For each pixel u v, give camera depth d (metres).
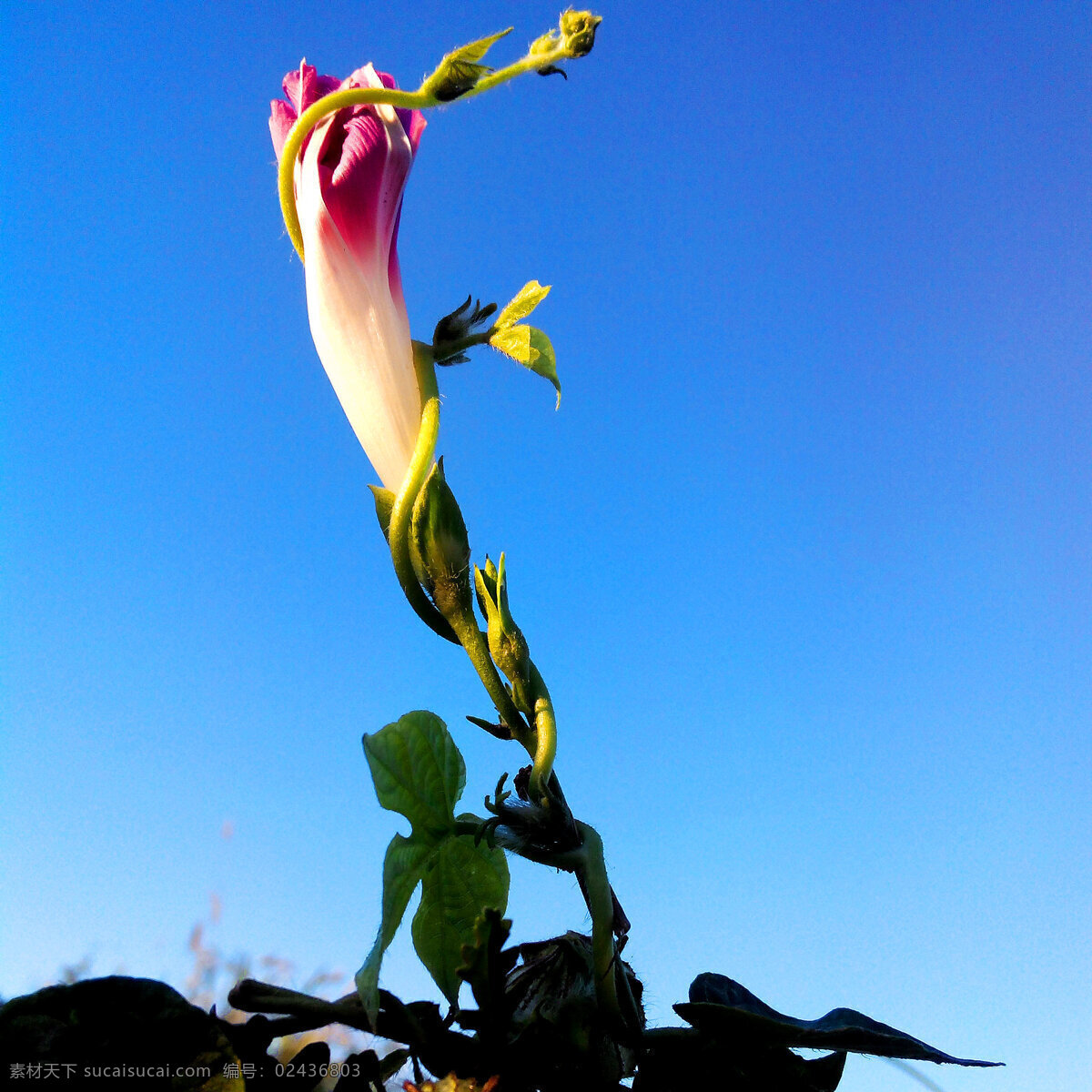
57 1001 0.13
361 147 0.17
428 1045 0.14
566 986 0.15
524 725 0.15
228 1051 0.13
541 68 0.15
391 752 0.16
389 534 0.16
